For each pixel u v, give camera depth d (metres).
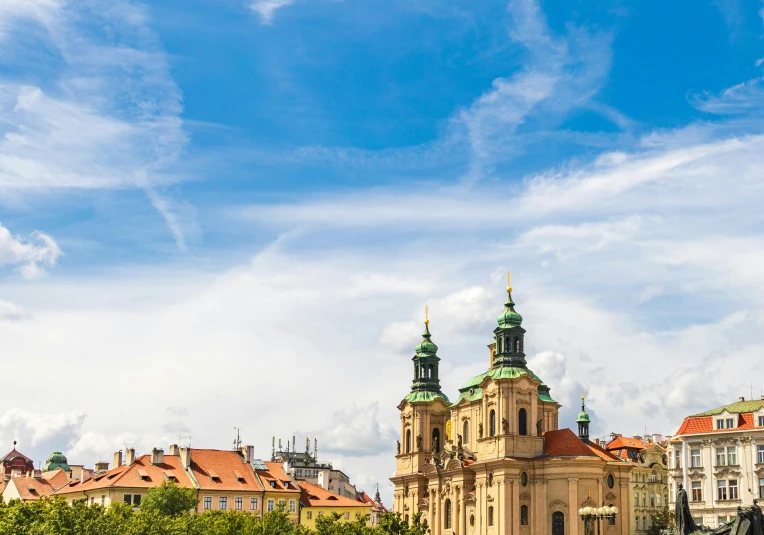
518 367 166.00
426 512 182.00
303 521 188.25
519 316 169.38
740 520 70.00
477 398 175.88
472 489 168.62
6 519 117.69
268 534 130.38
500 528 157.00
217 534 128.88
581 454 159.75
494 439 163.50
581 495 157.12
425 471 180.88
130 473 171.38
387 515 134.75
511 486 158.12
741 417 142.25
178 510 152.00
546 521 157.25
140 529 122.56
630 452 199.12
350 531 130.50
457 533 168.75
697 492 143.00
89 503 173.75
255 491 178.50
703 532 72.56
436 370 195.25
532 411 163.75
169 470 175.25
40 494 195.25
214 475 178.12
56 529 116.50
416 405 190.38
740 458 139.25
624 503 167.25
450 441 180.88
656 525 179.88
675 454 146.62
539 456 161.25
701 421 145.88
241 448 188.25
